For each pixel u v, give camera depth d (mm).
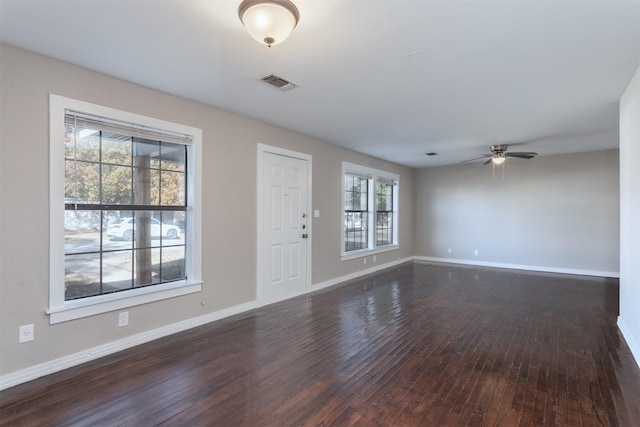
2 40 2221
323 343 3074
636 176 2760
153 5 1830
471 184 7562
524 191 6922
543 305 4309
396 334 3307
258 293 4199
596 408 2074
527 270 6785
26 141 2369
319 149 5223
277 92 3158
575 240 6414
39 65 2418
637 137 2697
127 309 2936
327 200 5422
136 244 3145
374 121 4137
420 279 5941
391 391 2270
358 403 2127
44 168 2447
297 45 2271
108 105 2779
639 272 2680
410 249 8242
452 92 3135
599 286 5371
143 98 3016
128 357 2750
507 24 2004
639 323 2682
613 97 3266
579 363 2684
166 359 2721
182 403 2115
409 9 1855
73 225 2748
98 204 2838
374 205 6746
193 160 3443
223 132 3727
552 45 2260
